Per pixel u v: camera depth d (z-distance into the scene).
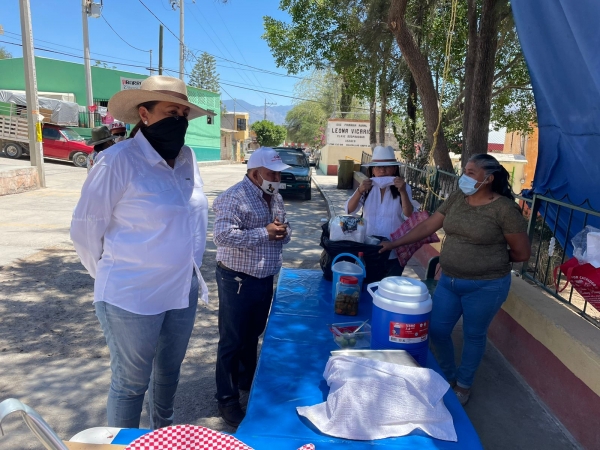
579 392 2.86
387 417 2.01
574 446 2.82
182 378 3.62
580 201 3.79
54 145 21.28
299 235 8.83
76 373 3.62
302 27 12.93
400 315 2.50
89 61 22.59
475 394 3.34
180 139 2.18
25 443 2.82
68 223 8.97
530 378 3.45
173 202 2.16
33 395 3.32
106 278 2.12
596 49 2.94
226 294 2.91
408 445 1.92
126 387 2.24
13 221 9.02
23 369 3.66
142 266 2.11
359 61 11.04
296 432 1.99
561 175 4.00
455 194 3.19
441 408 2.07
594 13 2.91
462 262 2.96
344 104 26.92
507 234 2.87
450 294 3.12
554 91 3.66
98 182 2.03
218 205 2.88
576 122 3.58
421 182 8.34
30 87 13.15
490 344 4.11
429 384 2.10
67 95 27.41
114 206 2.09
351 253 3.62
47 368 3.68
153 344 2.21
